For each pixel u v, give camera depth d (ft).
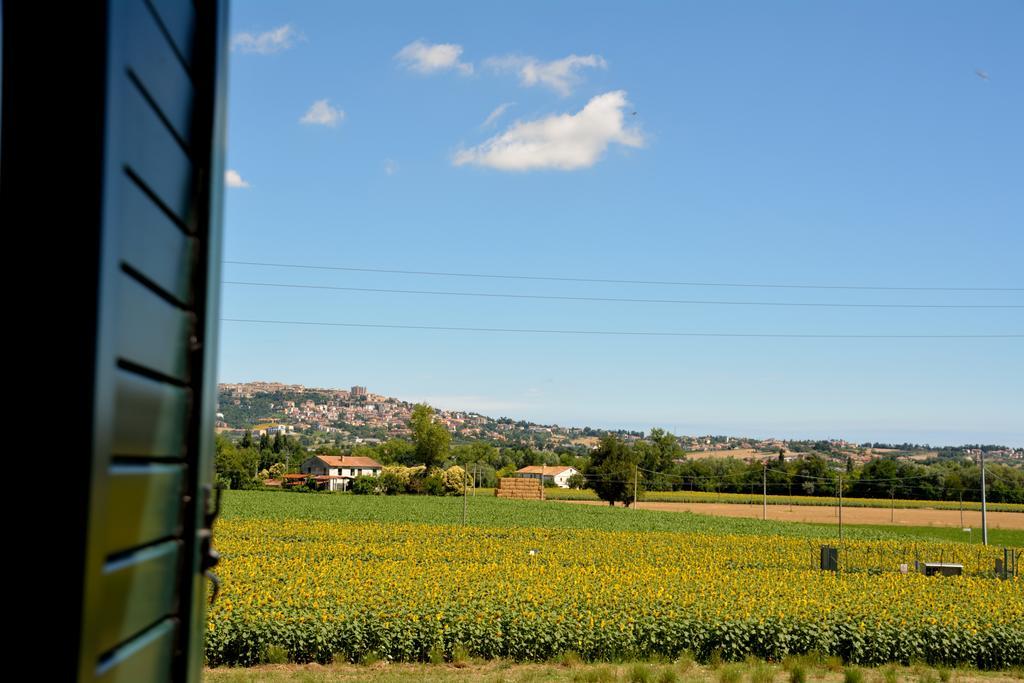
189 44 6.89
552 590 70.23
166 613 6.64
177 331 6.70
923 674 52.80
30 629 4.84
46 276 5.01
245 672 48.67
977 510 352.90
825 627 57.52
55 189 5.05
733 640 56.54
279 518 200.95
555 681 47.32
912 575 100.94
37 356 4.96
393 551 120.57
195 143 7.16
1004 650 57.36
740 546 154.40
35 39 5.13
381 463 488.85
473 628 54.85
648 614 59.67
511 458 605.31
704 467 442.50
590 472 325.21
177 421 6.75
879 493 399.24
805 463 419.95
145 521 5.94
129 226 5.50
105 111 5.05
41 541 4.87
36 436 4.93
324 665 51.75
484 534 166.50
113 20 5.15
